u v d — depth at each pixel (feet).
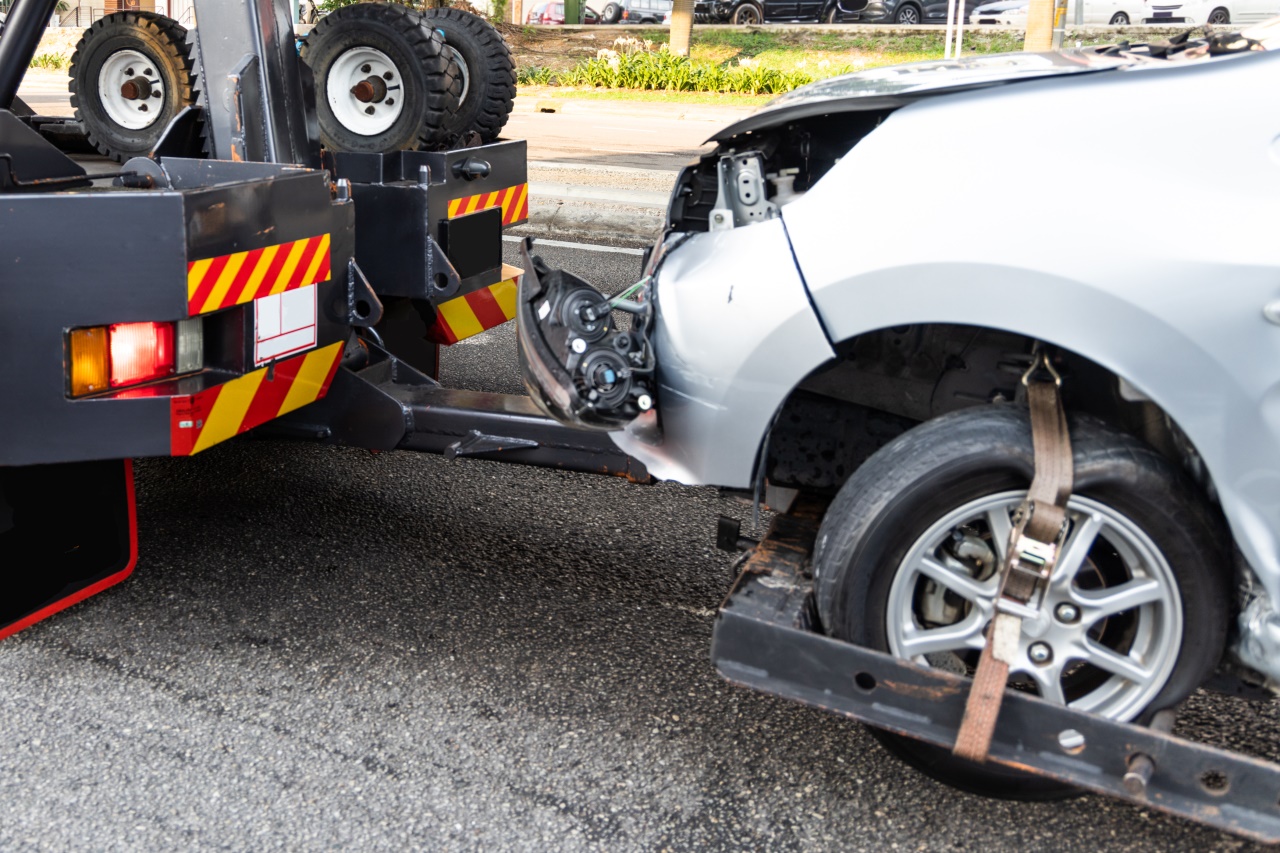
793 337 7.70
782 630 7.41
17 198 8.59
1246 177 6.83
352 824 7.84
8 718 8.90
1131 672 7.35
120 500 10.90
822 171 8.95
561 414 8.54
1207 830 8.06
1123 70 7.33
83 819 7.80
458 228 13.60
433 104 14.25
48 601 10.33
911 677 7.20
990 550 7.64
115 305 8.86
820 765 8.67
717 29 93.09
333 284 10.82
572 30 99.45
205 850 7.55
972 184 7.25
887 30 87.86
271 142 11.29
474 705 9.29
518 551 12.21
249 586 11.12
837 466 9.15
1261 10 78.54
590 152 43.11
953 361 8.43
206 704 9.17
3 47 11.08
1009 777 7.87
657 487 14.17
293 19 11.66
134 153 15.46
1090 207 6.97
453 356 18.79
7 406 9.02
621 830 7.87
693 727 9.11
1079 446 7.12
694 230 9.09
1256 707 9.55
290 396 10.41
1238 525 7.02
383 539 12.32
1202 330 6.79
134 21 14.93
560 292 8.58
